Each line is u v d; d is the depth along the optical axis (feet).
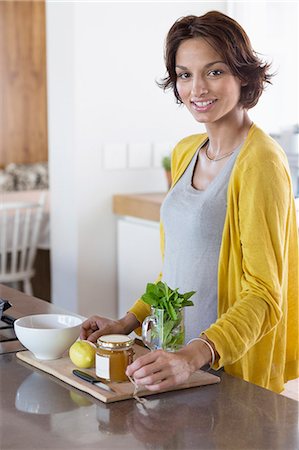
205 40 5.69
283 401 4.94
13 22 24.82
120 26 12.91
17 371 5.53
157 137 13.55
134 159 13.38
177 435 4.42
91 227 13.24
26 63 25.22
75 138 12.87
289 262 6.22
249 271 5.68
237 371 5.98
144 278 12.88
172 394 5.05
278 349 6.18
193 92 5.84
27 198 20.53
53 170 13.56
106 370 5.15
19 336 5.71
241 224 5.75
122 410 4.79
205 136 6.57
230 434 4.43
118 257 13.47
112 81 13.00
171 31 5.92
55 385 5.24
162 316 5.27
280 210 5.70
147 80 13.28
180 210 6.30
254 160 5.77
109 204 13.32
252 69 5.87
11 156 25.50
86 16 12.63
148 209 12.52
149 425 4.56
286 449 4.25
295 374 6.52
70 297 13.51
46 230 16.97
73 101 12.78
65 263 13.55
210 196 6.11
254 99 6.07
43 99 25.68
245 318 5.41
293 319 6.38
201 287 6.16
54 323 6.09
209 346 5.22
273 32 13.09
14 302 7.50
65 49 12.84
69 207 13.25
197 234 6.13
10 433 4.46
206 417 4.68
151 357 4.97
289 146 12.35
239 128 6.16
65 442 4.33
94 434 4.44
